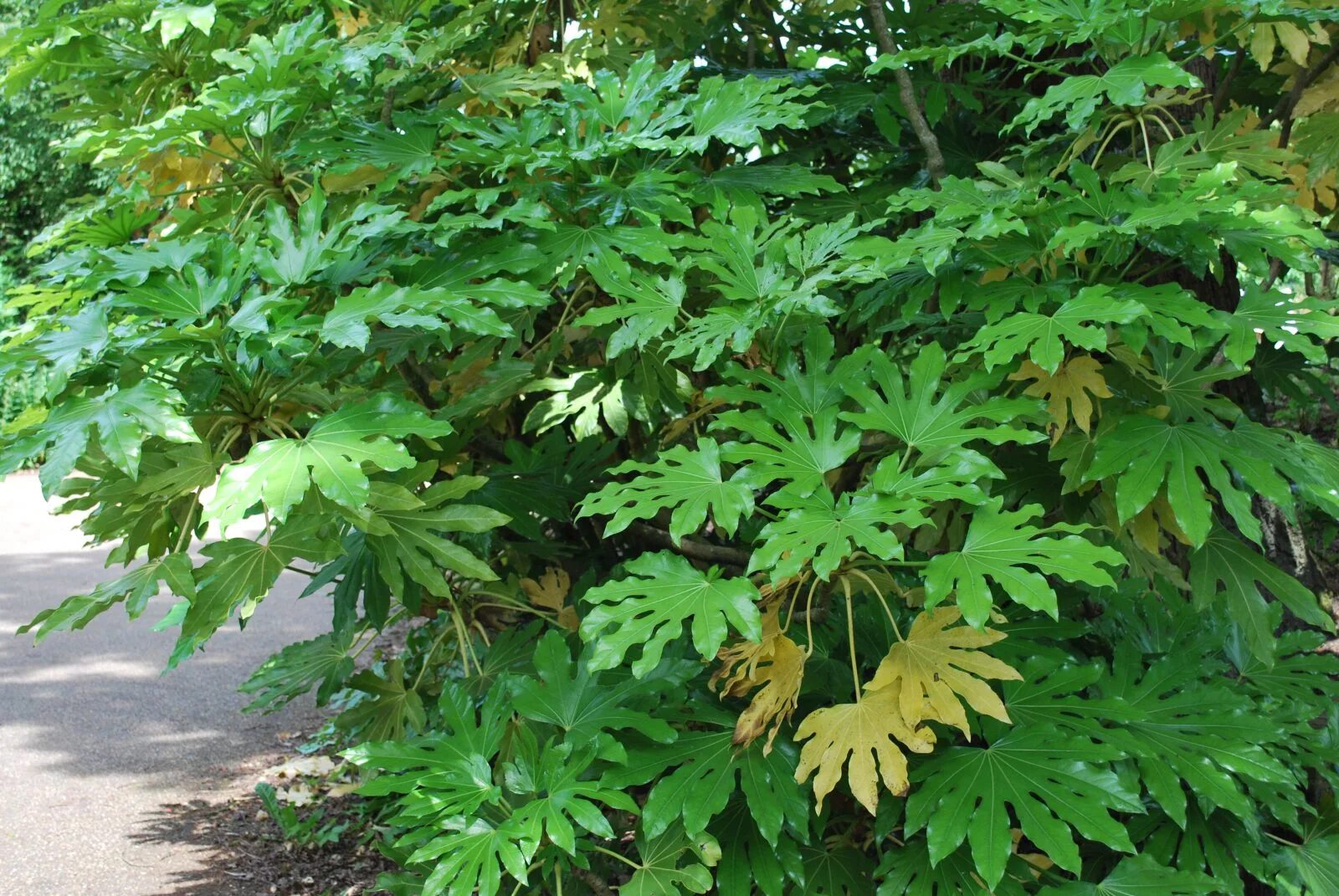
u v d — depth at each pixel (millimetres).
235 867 4234
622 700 2246
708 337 2135
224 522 1808
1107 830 1887
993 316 2160
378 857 4348
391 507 2090
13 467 1826
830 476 2408
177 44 2787
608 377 2922
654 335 2223
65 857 4262
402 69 2656
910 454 2115
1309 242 2014
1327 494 1983
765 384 2199
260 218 2545
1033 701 2182
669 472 2062
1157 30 2312
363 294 2053
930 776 2033
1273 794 2270
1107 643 2693
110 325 2287
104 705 6051
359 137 2533
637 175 2516
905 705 1907
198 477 2055
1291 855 2352
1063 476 2373
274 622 7859
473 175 2703
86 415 1849
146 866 4219
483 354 2803
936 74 3045
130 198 2521
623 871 2846
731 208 2588
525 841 1938
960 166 3053
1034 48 2381
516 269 2271
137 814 4680
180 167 2953
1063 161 2406
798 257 2332
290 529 2078
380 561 2352
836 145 3191
